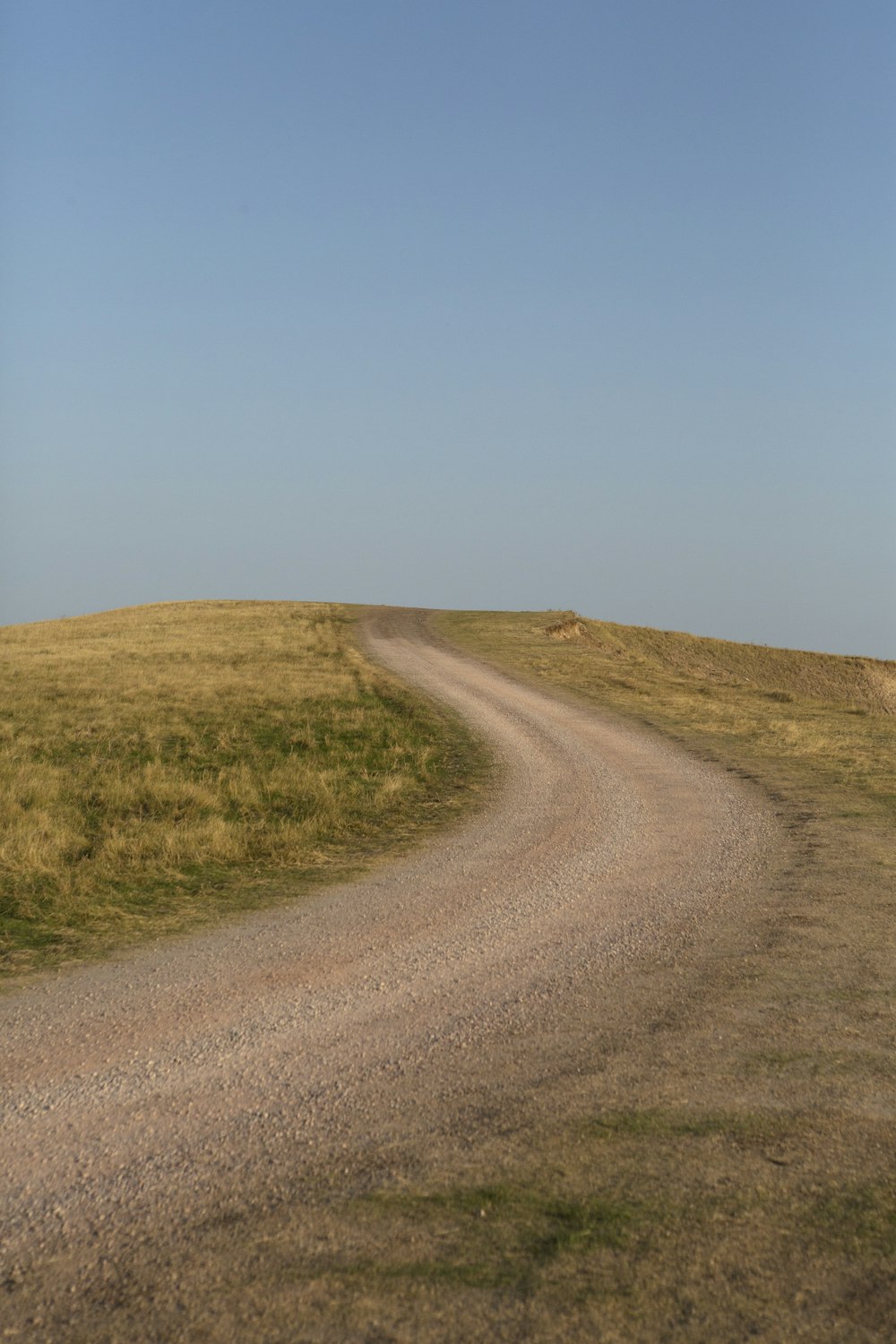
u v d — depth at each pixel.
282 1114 5.11
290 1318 3.36
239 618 55.38
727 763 19.47
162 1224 4.04
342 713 25.23
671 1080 5.34
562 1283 3.49
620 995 6.93
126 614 59.41
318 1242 3.83
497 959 8.03
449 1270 3.60
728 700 30.67
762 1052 5.71
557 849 12.71
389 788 16.88
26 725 22.75
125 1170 4.54
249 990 7.32
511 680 34.41
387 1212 4.02
